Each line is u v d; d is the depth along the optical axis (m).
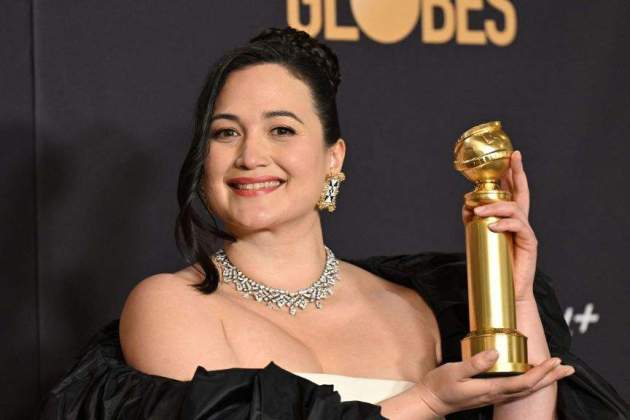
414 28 14.01
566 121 14.27
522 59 14.23
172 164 13.30
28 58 12.98
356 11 13.84
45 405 9.89
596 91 14.37
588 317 14.09
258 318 9.88
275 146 9.91
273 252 10.15
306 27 13.70
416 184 13.94
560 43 14.33
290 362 9.73
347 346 10.05
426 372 10.17
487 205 9.20
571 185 14.21
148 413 8.98
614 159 14.34
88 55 13.15
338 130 10.41
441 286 10.77
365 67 13.85
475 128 9.29
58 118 13.05
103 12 13.20
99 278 13.10
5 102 12.91
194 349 9.50
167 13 13.35
